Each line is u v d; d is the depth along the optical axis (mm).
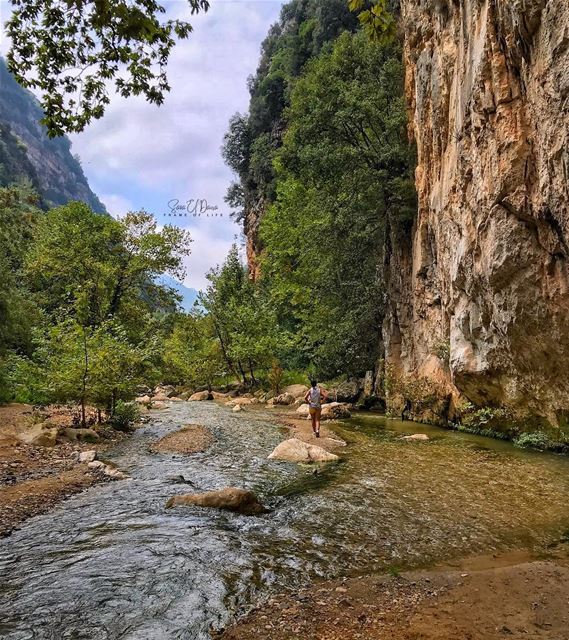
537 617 4488
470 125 13188
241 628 4344
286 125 53219
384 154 22562
